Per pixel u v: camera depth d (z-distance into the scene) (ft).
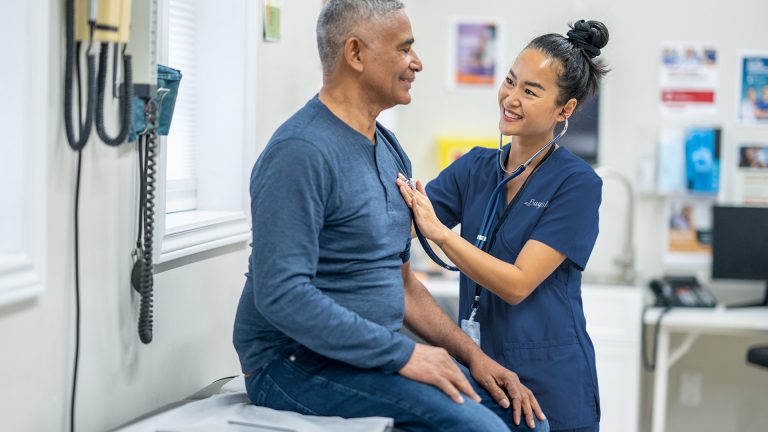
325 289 5.88
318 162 5.57
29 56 5.32
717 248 13.82
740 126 14.14
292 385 5.93
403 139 14.97
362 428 5.55
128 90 6.01
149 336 6.64
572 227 6.98
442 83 14.80
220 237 8.06
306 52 10.36
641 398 14.37
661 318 12.80
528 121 6.99
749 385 14.29
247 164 8.66
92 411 6.30
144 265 6.56
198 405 6.20
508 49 14.64
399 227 6.23
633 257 14.14
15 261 5.30
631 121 14.29
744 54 14.06
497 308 7.18
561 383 7.08
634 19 14.24
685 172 14.14
